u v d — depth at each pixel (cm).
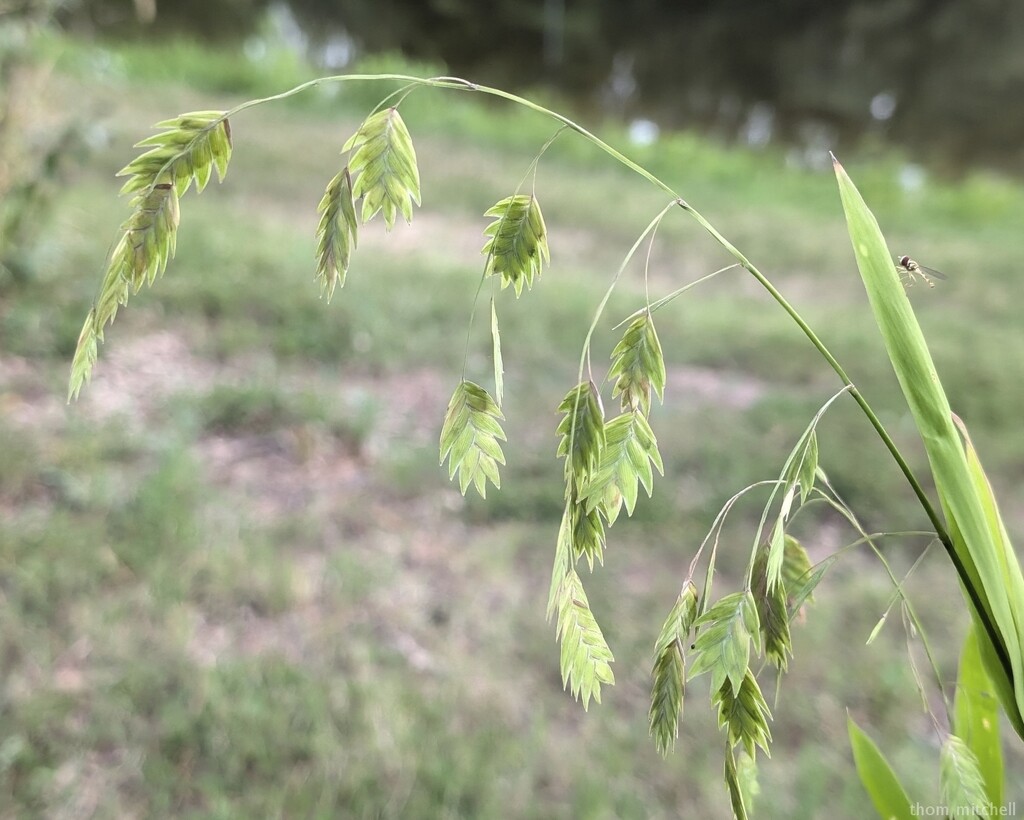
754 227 247
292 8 514
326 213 17
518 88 548
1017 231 292
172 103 256
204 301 126
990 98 567
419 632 73
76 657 65
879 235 21
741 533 91
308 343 121
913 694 69
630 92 584
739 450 106
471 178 250
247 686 64
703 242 225
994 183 397
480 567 83
